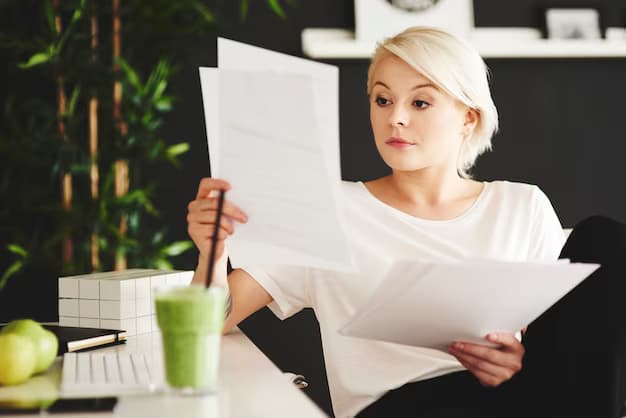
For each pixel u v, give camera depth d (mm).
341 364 1578
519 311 1186
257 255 1246
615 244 1331
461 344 1263
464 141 1751
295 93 1076
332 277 1617
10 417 846
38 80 3104
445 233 1670
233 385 1014
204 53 3186
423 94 1605
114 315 1467
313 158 1105
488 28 3262
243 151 1140
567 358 1280
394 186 1744
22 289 3137
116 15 2934
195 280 1389
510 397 1369
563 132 3322
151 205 3137
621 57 3303
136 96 2873
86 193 3062
